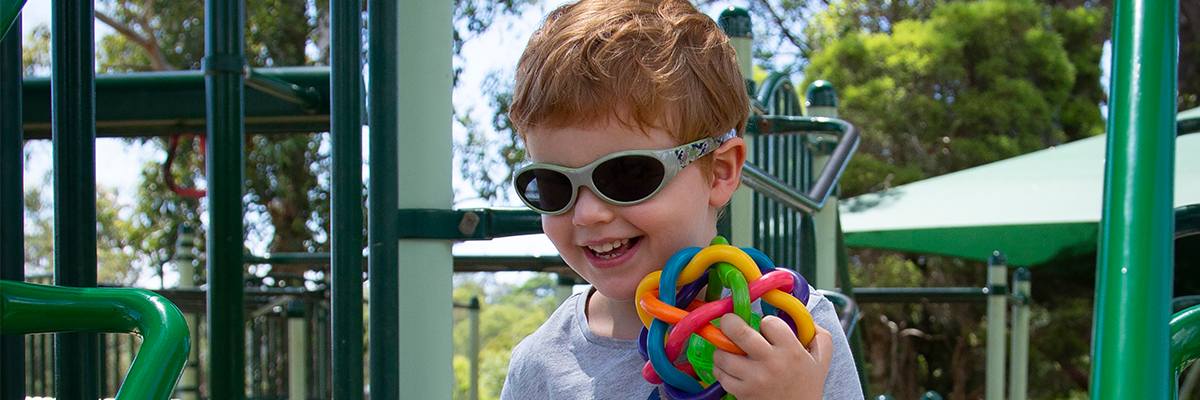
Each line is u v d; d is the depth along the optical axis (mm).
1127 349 587
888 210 5035
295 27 9344
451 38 1345
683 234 990
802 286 922
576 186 953
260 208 9008
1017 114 9281
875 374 9547
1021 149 9297
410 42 1312
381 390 1254
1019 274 4281
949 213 4582
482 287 16875
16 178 1384
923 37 9562
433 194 1313
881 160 9570
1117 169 651
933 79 9602
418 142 1312
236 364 1413
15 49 1392
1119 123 664
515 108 1045
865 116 9398
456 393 10703
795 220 2406
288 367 3744
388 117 1270
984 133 9562
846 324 1887
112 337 5285
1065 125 9953
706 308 863
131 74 2428
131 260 9945
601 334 1145
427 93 1311
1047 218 4113
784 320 900
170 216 9578
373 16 1277
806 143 2625
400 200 1312
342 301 1269
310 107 1929
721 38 1077
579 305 1198
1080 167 4930
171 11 9406
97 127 2430
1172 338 800
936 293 4227
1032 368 9297
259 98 2217
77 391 1306
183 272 3838
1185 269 4176
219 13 1480
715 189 1058
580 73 957
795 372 831
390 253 1267
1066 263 4816
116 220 9898
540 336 1218
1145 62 666
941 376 9883
